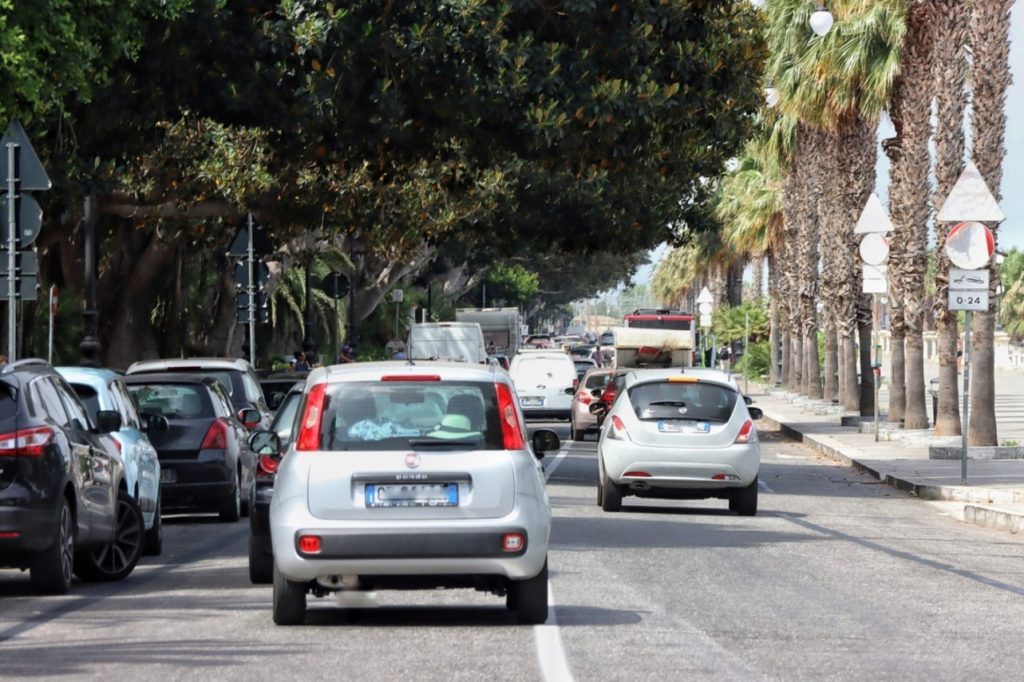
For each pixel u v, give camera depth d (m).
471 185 66.06
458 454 23.88
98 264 93.75
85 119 56.81
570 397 100.75
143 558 36.62
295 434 24.55
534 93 53.38
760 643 22.47
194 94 54.03
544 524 24.05
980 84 66.19
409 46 51.25
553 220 101.25
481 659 21.03
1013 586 29.97
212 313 104.19
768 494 54.81
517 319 177.62
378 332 179.00
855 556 35.00
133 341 92.69
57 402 30.28
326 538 23.47
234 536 41.69
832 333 115.75
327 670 20.25
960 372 116.19
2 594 29.39
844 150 97.56
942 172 69.94
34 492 28.11
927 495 53.50
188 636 23.47
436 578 24.14
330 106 52.81
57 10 42.97
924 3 76.38
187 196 81.62
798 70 92.00
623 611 25.84
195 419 45.16
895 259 85.19
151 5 47.38
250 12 52.44
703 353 135.25
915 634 23.44
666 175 62.16
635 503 50.81
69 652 22.02
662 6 54.72
